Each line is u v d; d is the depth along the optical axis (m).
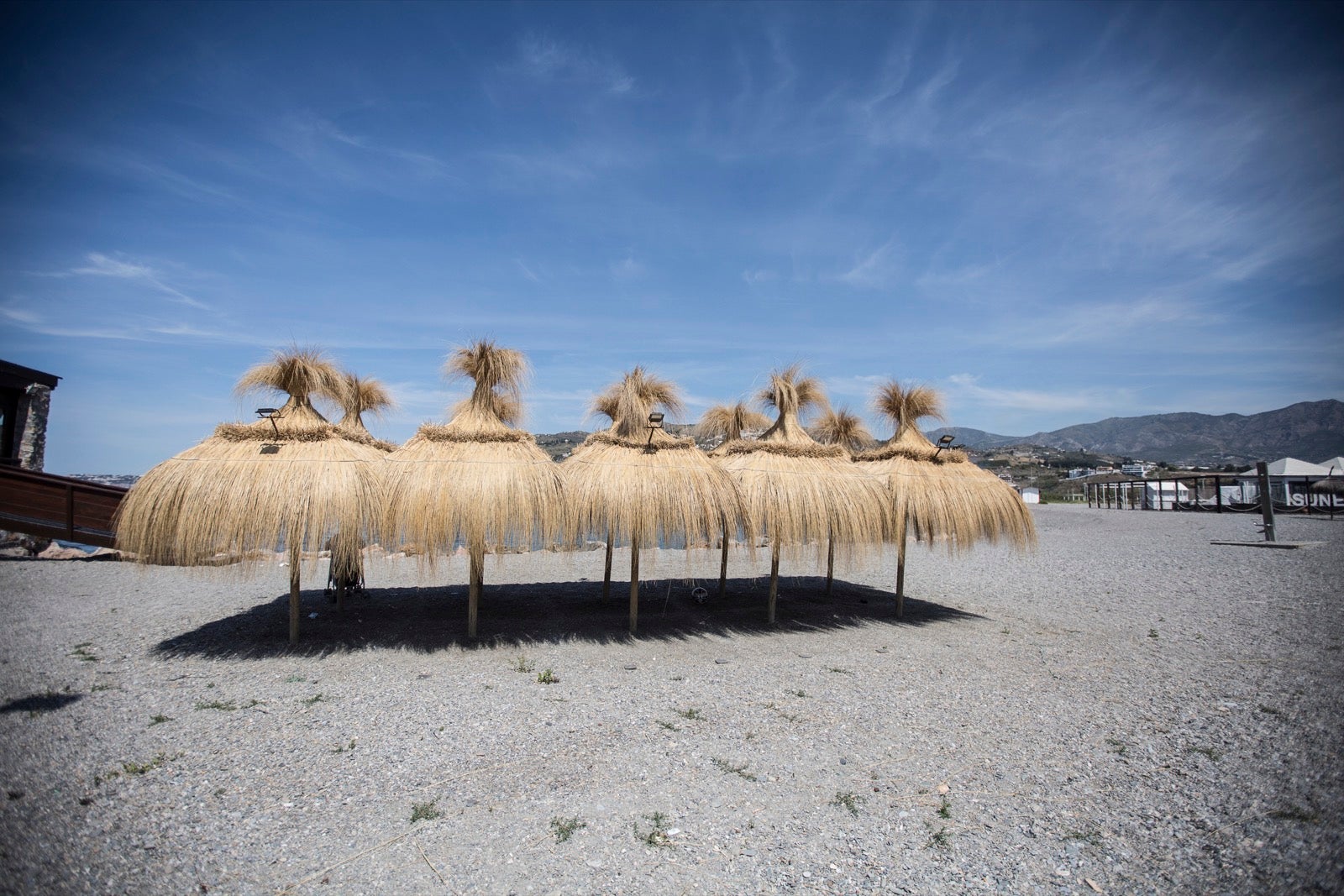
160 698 6.05
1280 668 7.05
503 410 8.90
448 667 7.13
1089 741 5.32
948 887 3.49
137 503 7.23
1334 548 15.70
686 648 8.04
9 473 8.53
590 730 5.47
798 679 6.91
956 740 5.34
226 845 3.77
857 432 11.51
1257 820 4.06
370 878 3.50
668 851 3.79
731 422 10.91
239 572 7.58
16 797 4.21
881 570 14.62
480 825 4.03
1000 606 10.68
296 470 7.31
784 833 3.99
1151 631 8.83
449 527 7.35
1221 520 26.20
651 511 7.89
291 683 6.53
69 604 10.14
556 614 9.68
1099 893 3.44
